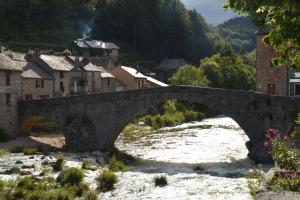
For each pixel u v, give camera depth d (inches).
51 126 1914.4
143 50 5438.0
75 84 2504.9
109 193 832.9
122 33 5497.1
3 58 1694.1
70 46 4352.9
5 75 1641.2
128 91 1499.8
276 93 1690.5
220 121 2746.1
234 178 1025.5
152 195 825.5
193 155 1412.4
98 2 5629.9
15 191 746.2
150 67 4776.1
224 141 1737.2
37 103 1665.8
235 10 313.7
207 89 1417.3
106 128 1530.5
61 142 1691.7
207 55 6141.7
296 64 356.2
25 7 4628.4
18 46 3956.7
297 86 1656.0
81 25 5305.1
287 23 305.7
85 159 1286.9
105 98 1529.3
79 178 869.2
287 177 453.1
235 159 1334.9
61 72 2377.0
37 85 2166.6
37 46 4087.1
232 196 805.9
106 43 4503.0
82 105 1562.5
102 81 2807.6
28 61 2314.2
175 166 1217.4
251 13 310.2
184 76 3442.4
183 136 1908.2
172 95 1450.5
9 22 4456.2
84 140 1537.9
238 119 1385.3
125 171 1119.0
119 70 3093.0
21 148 1421.0
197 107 3196.4
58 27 4963.1
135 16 5536.4
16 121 1700.3
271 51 1690.5
